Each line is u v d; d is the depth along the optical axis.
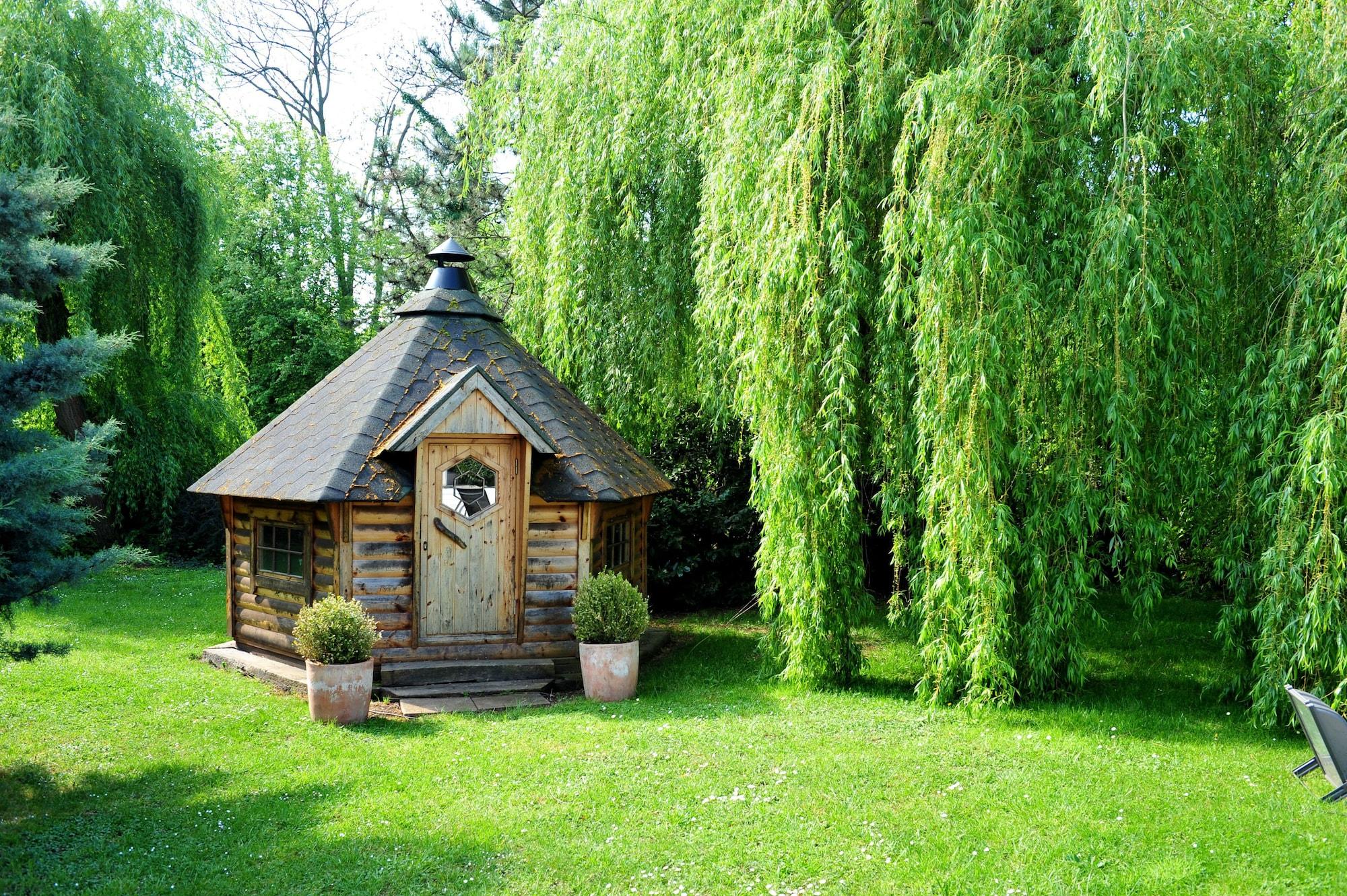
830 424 8.63
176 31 17.75
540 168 12.82
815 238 8.48
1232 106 8.22
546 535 10.00
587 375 12.86
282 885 5.16
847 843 5.63
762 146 9.02
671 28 11.02
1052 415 8.16
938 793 6.45
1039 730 7.91
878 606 13.91
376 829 5.88
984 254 7.52
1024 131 7.76
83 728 7.99
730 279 9.63
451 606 9.71
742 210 9.09
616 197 12.07
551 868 5.34
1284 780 6.68
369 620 8.59
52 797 6.45
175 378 17.53
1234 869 5.25
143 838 5.77
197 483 11.09
